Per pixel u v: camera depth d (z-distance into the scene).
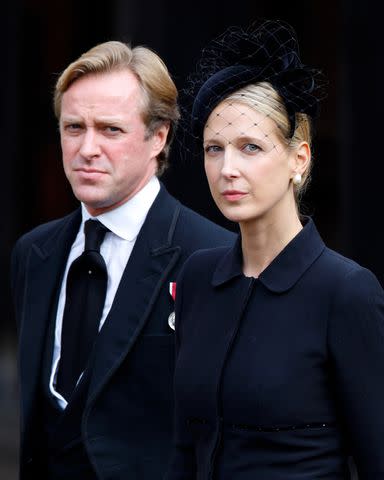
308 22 26.88
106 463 8.23
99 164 8.39
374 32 21.31
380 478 6.48
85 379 8.40
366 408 6.42
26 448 8.62
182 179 20.94
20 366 8.73
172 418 8.34
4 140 29.67
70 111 8.40
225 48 6.73
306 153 6.68
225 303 6.79
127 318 8.41
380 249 21.48
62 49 33.09
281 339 6.48
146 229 8.67
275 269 6.63
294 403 6.38
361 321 6.40
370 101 21.45
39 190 33.91
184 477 7.00
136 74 8.47
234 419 6.52
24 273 9.16
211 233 8.73
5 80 29.36
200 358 6.73
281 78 6.52
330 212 27.19
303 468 6.39
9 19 29.19
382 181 21.47
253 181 6.48
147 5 22.80
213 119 6.55
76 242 8.95
